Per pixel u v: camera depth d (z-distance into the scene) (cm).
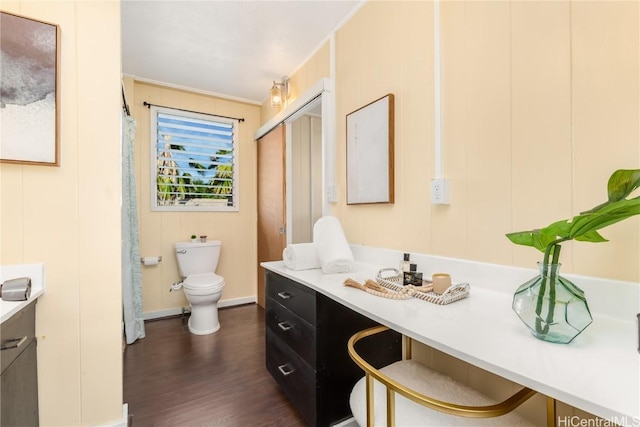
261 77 281
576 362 64
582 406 52
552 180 100
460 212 129
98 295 131
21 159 117
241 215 342
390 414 78
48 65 121
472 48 124
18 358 103
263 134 321
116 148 134
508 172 112
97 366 131
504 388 110
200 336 250
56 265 125
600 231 90
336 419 138
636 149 84
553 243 77
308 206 331
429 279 138
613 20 88
